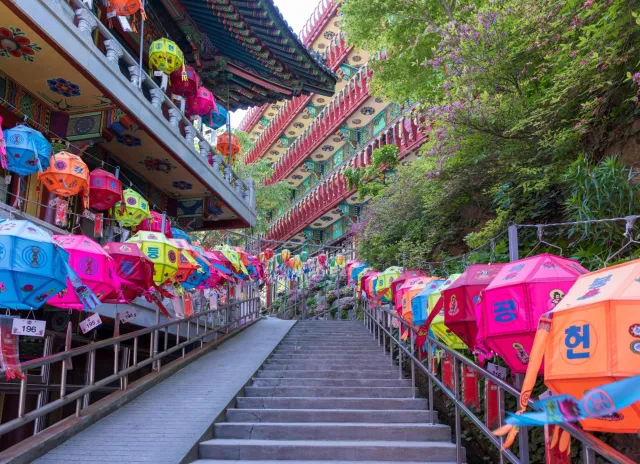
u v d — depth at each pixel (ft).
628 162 20.04
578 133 21.79
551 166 22.65
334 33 81.25
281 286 88.12
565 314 8.50
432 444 18.25
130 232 32.07
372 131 76.43
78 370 28.60
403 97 44.39
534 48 24.31
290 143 102.47
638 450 15.24
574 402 6.03
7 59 22.65
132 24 33.19
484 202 31.86
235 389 24.26
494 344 11.26
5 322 14.43
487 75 25.77
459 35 26.40
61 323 26.58
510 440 9.17
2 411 24.64
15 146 17.85
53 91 25.11
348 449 17.80
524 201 25.13
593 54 18.89
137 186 35.94
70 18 22.91
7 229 13.47
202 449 17.92
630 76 17.19
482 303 11.66
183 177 36.50
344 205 80.38
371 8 39.65
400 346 25.32
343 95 75.15
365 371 28.25
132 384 23.62
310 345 36.50
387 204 43.52
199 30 39.52
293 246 99.55
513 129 23.22
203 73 43.52
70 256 16.26
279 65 42.63
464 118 25.66
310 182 98.58
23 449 15.89
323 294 75.20
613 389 5.83
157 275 21.57
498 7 25.20
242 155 85.46
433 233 36.01
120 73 25.85
